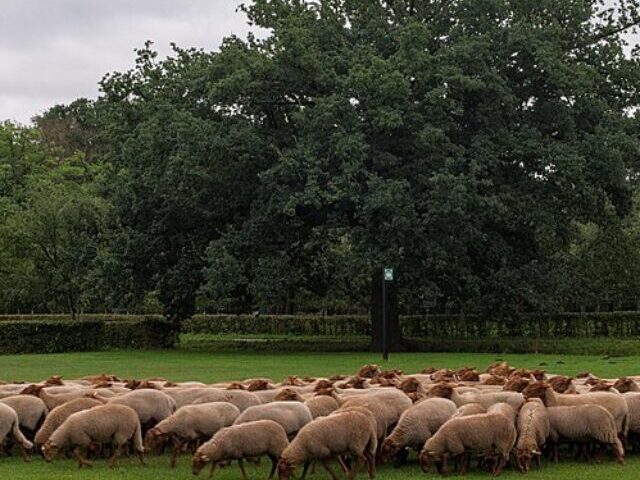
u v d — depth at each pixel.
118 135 43.56
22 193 63.59
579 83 38.12
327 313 60.81
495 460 13.43
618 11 42.31
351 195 35.22
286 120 41.28
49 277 47.44
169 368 30.56
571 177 36.88
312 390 16.59
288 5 41.69
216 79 39.41
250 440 12.96
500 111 38.78
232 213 40.69
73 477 13.34
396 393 14.98
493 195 36.34
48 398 15.98
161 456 15.09
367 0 41.31
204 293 38.28
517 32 38.75
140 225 42.69
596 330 46.00
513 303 39.56
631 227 47.84
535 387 14.54
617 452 14.15
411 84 38.41
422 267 37.06
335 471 13.88
